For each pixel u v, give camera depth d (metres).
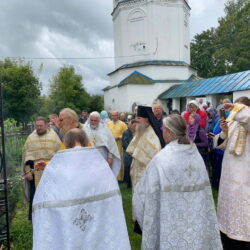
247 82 15.71
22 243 3.82
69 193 2.03
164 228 2.36
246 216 3.20
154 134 3.87
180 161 2.43
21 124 18.22
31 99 19.08
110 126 7.32
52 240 1.96
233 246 3.42
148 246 2.44
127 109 24.95
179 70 26.56
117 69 27.78
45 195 2.05
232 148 3.30
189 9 29.16
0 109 2.89
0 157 2.98
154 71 25.88
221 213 3.46
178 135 2.50
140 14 26.48
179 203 2.41
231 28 32.22
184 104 23.75
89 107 35.34
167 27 26.48
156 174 2.45
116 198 2.20
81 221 2.02
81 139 2.31
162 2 26.06
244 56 28.88
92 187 2.11
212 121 6.67
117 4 27.95
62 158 2.13
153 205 2.44
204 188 2.54
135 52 27.05
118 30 28.38
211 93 17.88
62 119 3.71
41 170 3.84
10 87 18.25
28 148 4.23
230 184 3.34
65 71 33.50
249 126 3.14
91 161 2.18
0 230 3.16
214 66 37.78
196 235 2.43
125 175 6.71
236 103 3.32
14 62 19.75
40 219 2.00
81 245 1.99
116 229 2.13
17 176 4.52
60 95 33.06
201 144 5.43
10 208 4.75
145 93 25.25
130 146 4.17
